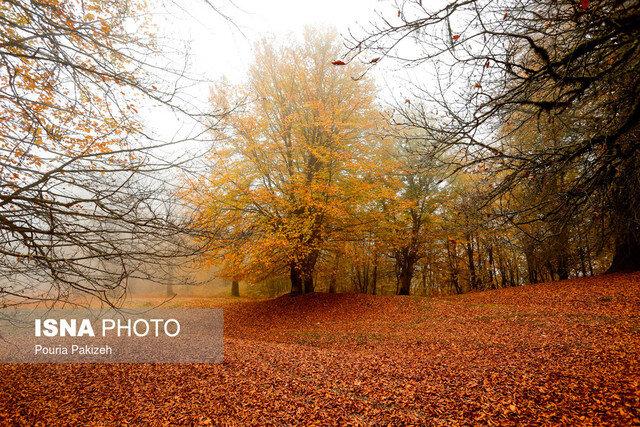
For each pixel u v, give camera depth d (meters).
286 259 13.33
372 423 5.27
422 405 5.68
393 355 8.67
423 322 12.04
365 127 13.08
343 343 10.46
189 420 5.52
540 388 5.66
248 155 12.83
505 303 13.39
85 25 3.03
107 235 3.16
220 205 10.95
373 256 18.00
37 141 3.27
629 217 4.03
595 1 2.95
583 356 6.95
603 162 3.45
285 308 15.23
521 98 3.40
